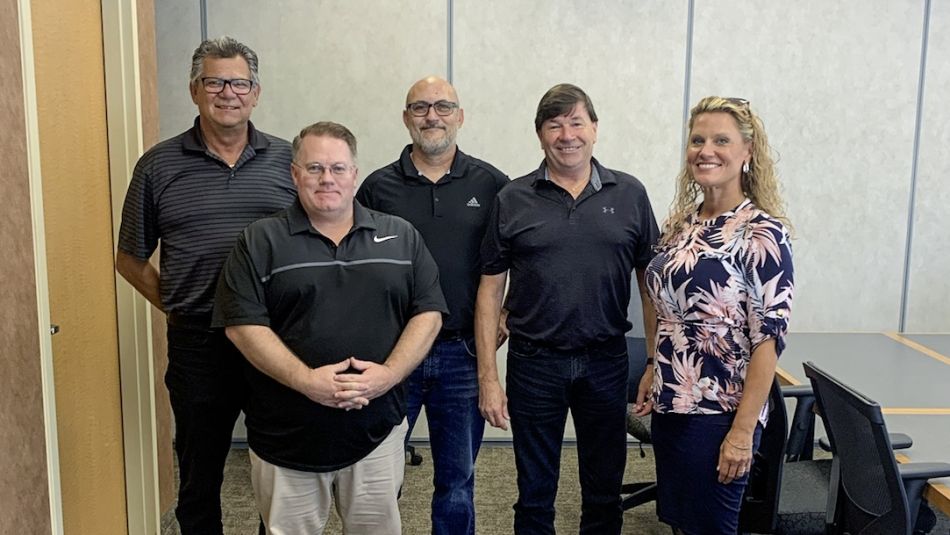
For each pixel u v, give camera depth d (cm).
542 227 217
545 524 237
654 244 222
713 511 190
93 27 241
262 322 185
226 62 206
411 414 236
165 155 212
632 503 296
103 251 248
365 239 193
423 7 354
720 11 359
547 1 356
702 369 187
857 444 187
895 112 368
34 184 188
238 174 215
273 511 193
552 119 213
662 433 197
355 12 354
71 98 225
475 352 238
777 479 211
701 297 184
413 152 238
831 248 378
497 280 229
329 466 191
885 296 381
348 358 188
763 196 186
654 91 363
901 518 176
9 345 176
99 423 245
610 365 225
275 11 353
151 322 272
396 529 205
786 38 362
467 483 240
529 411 227
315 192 185
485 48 358
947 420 228
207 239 211
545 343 221
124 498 267
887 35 363
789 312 177
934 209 377
